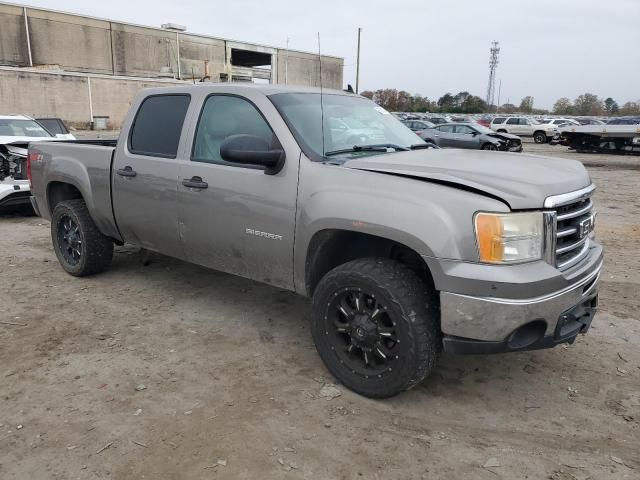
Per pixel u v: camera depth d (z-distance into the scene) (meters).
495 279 2.85
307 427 3.10
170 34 58.47
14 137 9.34
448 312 2.98
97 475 2.69
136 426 3.08
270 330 4.40
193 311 4.77
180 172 4.29
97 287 5.34
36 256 6.48
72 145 5.38
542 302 2.93
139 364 3.80
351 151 3.87
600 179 15.09
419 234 2.99
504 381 3.65
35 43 50.81
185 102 4.46
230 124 4.09
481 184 3.02
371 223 3.16
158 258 6.29
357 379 3.39
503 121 37.06
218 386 3.53
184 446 2.91
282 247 3.71
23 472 2.71
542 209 2.99
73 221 5.46
